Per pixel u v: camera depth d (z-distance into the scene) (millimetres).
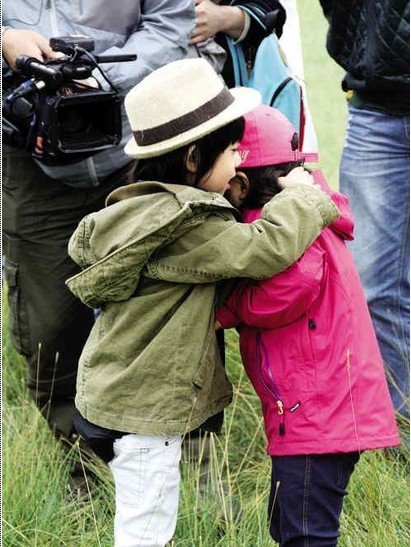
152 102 3688
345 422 3738
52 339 5055
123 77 4531
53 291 5020
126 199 3795
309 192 3723
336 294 3814
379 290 5383
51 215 4926
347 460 3828
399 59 4922
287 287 3650
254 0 5133
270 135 3881
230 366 5562
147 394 3744
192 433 4805
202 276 3676
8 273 5059
